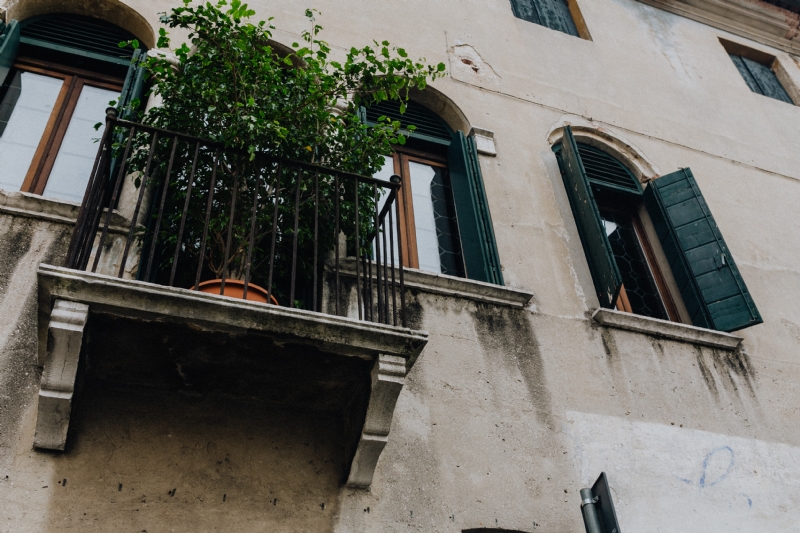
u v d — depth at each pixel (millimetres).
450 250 7234
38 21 7180
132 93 6465
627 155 8797
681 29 11328
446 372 5781
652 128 9242
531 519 5203
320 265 5922
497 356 6039
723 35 11758
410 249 7098
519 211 7387
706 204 7910
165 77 5746
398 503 4984
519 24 9773
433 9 9266
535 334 6328
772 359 7090
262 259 5488
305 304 5723
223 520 4516
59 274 4152
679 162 8969
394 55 8398
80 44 7148
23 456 4410
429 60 8570
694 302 7402
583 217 7355
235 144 5191
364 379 4828
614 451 5793
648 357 6551
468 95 8391
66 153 6422
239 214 5453
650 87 9852
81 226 4504
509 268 6832
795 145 10188
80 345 4223
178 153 5520
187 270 5668
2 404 4594
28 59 6887
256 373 4750
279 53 7844
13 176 6148
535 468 5477
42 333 4469
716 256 7453
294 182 5539
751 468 6090
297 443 4969
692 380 6539
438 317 6113
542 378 6035
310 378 4812
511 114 8430
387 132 5953
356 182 5336
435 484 5160
